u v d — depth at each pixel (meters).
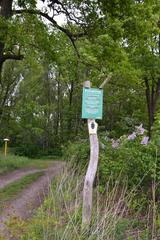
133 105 36.50
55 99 49.00
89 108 6.61
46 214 6.75
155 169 7.05
